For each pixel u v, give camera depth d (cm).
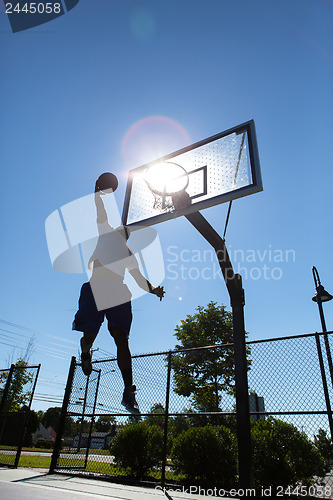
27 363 2327
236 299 400
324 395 465
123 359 161
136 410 151
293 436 545
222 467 554
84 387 677
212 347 541
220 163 382
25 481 441
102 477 554
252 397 517
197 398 828
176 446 603
